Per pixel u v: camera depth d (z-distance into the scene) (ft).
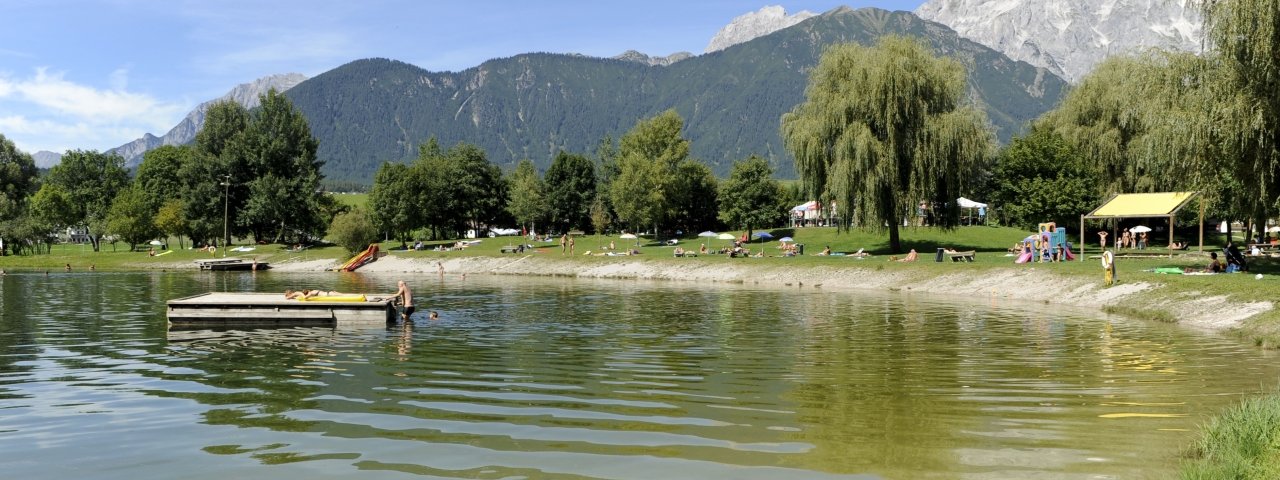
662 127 372.79
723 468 35.14
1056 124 250.98
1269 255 160.35
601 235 380.99
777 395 50.83
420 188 348.38
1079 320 95.14
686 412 46.11
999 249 227.81
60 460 38.60
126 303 132.98
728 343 77.25
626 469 35.22
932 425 42.22
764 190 292.61
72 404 50.88
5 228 333.21
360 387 55.21
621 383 55.77
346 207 419.33
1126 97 128.36
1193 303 95.71
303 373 61.41
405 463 36.76
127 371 63.46
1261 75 104.01
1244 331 77.92
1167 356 66.03
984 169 278.26
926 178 192.85
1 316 110.11
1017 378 56.18
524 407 47.98
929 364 63.05
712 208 380.37
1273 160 106.63
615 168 442.09
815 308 115.44
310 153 367.86
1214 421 37.99
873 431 41.14
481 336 84.89
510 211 396.37
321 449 39.32
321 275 238.68
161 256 317.83
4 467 37.60
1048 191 236.63
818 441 39.32
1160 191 211.82
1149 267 136.67
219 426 44.34
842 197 191.72
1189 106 112.78
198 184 344.90
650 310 114.83
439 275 231.09
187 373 62.13
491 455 37.73
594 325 95.04
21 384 58.08
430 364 65.31
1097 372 58.39
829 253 215.92
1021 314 103.30
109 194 422.00
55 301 137.18
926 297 134.72
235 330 92.12
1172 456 35.60
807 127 199.72
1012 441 38.78
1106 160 230.07
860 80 192.65
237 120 361.30
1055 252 161.68
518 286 176.55
